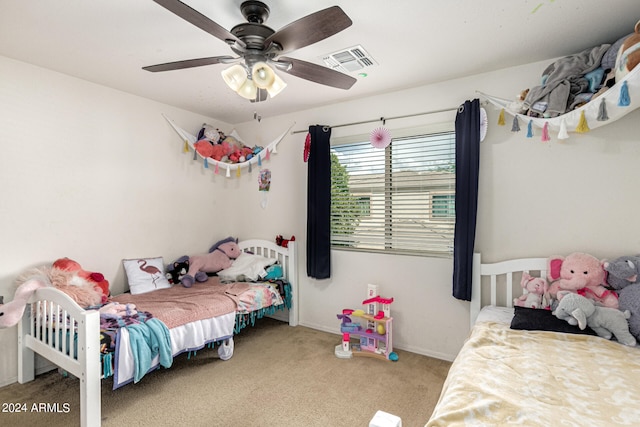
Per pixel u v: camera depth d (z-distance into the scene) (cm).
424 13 183
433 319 289
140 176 321
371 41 214
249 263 364
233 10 179
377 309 303
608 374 146
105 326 209
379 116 315
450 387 142
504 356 165
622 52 172
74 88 273
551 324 199
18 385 237
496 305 259
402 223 308
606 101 183
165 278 325
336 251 342
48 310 231
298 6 176
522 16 186
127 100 310
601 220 226
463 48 224
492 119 262
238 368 266
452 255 283
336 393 230
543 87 217
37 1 171
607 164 224
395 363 275
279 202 382
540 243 245
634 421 112
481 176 266
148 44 217
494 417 114
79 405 213
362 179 330
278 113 375
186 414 206
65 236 269
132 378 204
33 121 250
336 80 199
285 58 178
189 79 278
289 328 359
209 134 362
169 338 228
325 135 338
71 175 272
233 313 281
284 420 200
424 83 286
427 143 295
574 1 172
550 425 109
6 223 238
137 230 320
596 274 211
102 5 175
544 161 244
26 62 245
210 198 390
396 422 88
